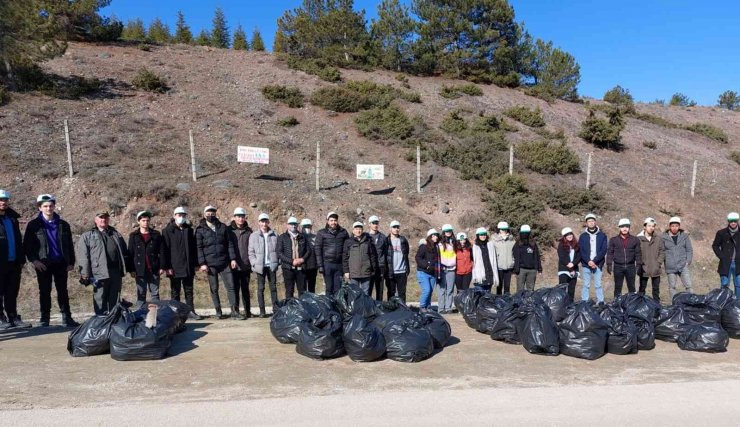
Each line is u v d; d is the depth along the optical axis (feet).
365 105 91.15
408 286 46.09
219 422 16.25
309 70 107.14
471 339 27.76
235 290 32.58
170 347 24.97
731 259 35.58
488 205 61.87
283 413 17.07
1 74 74.28
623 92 143.84
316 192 58.49
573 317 24.76
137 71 90.74
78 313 35.86
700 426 16.33
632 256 34.24
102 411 17.10
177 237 31.07
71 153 56.70
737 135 121.39
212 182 55.57
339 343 23.84
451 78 120.16
